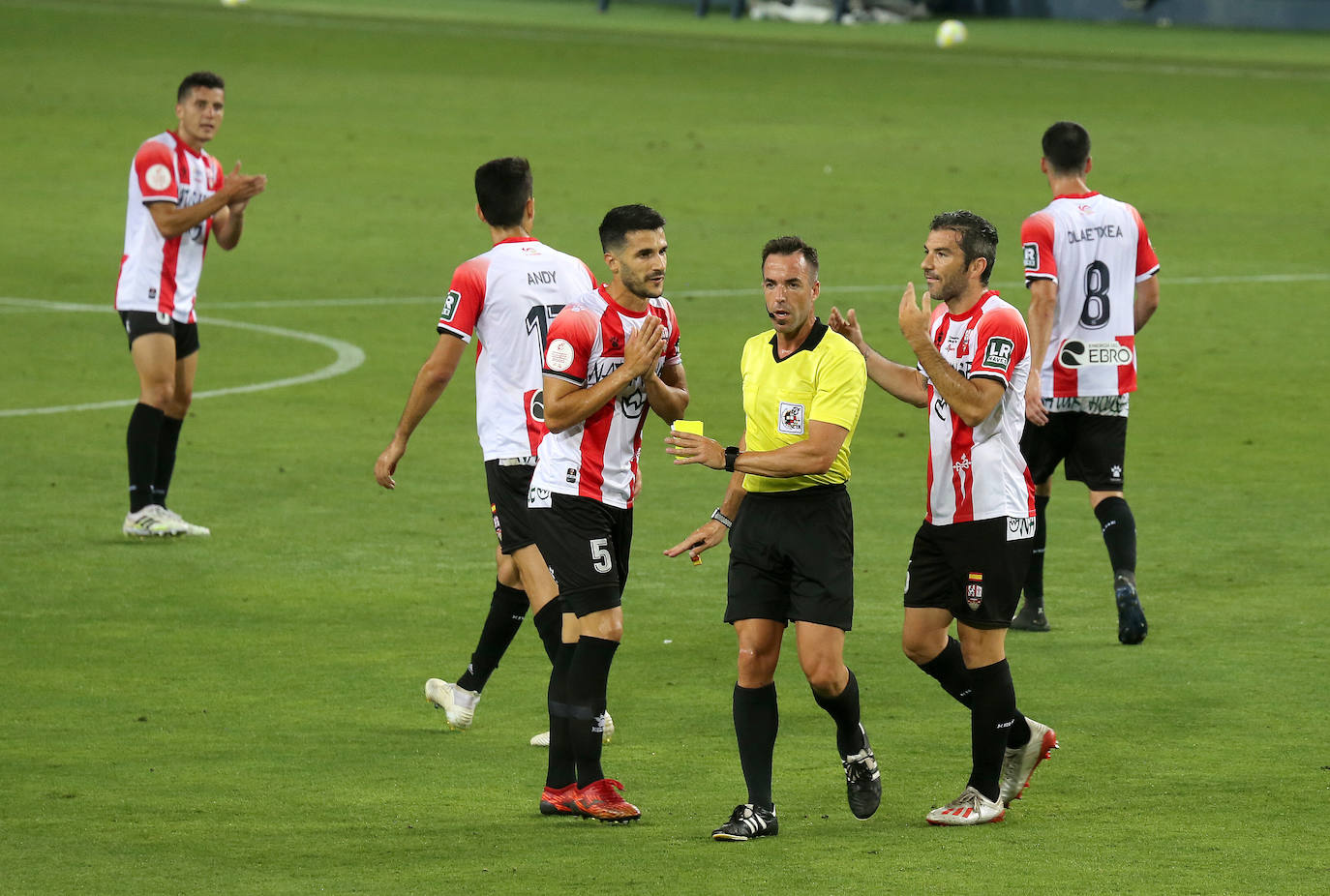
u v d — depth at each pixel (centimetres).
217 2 18950
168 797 2208
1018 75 14338
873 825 2117
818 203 8675
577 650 2183
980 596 2156
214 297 6569
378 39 15850
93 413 4812
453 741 2502
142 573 3388
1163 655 2898
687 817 2156
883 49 16438
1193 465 4300
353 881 1878
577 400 2164
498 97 12556
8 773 2303
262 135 10631
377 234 7862
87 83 12500
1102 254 3109
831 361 2109
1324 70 14912
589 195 8750
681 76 13962
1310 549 3566
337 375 5344
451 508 3919
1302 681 2739
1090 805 2181
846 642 2992
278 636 3014
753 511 2147
